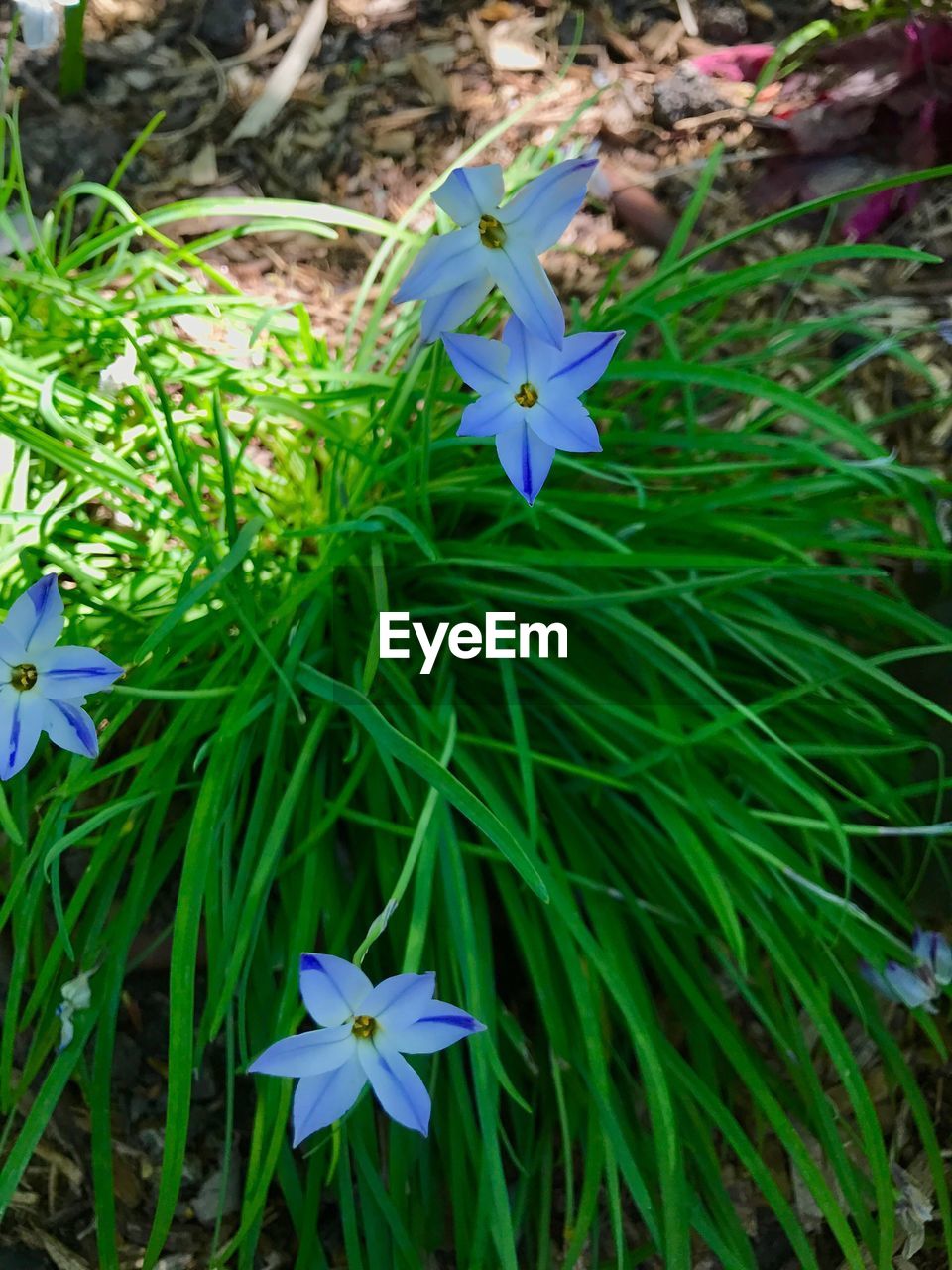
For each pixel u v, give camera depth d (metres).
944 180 0.53
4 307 0.41
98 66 0.54
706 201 0.53
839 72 0.55
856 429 0.36
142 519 0.38
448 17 0.59
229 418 0.44
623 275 0.51
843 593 0.38
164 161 0.52
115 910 0.37
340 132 0.54
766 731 0.35
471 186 0.26
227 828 0.34
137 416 0.42
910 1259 0.38
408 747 0.32
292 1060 0.26
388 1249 0.34
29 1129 0.31
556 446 0.28
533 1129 0.37
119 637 0.37
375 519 0.39
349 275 0.50
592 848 0.38
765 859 0.36
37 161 0.50
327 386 0.42
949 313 0.49
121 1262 0.36
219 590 0.35
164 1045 0.38
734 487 0.38
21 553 0.37
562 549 0.38
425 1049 0.27
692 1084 0.35
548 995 0.34
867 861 0.40
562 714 0.39
